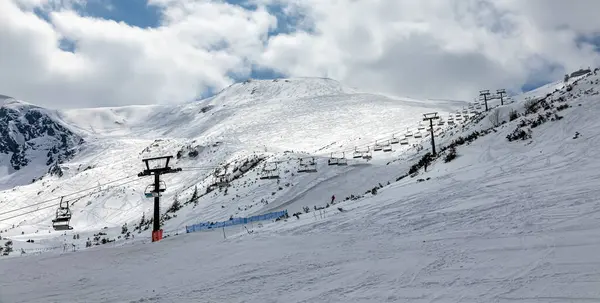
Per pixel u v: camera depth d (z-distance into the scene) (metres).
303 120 152.62
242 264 14.55
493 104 120.75
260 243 17.69
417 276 10.36
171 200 83.12
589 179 16.66
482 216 14.80
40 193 129.75
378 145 80.44
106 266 17.12
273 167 65.25
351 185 49.94
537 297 8.04
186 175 103.38
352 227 17.61
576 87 40.00
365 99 193.88
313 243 16.03
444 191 21.22
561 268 9.12
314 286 10.95
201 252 17.84
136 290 13.01
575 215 12.48
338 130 128.62
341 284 10.77
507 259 10.30
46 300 12.64
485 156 29.25
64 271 16.58
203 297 11.37
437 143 61.00
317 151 92.56
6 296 13.28
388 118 136.38
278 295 10.68
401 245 13.47
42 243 57.59
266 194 52.00
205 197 62.75
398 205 20.27
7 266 17.69
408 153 63.84
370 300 9.35
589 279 8.34
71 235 67.19
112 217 83.25
